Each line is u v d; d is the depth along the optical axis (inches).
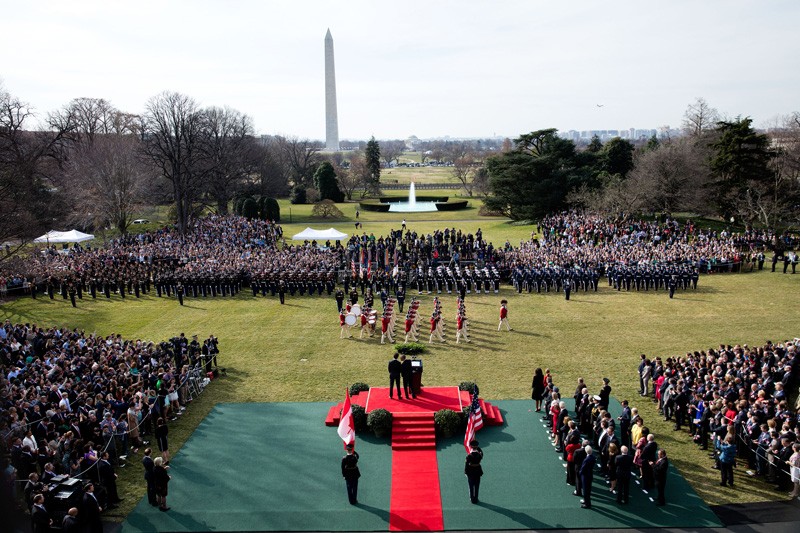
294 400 1085.8
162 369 1059.9
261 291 1915.6
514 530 697.0
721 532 682.8
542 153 3489.2
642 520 711.7
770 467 787.4
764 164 2824.8
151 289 1999.3
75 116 3526.1
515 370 1200.8
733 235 2342.5
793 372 1039.6
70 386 951.6
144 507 757.3
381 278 1857.8
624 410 866.8
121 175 2758.4
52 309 1748.3
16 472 684.1
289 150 5994.1
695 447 892.0
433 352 1316.4
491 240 2839.6
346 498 770.2
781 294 1739.7
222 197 3693.4
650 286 1871.3
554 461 858.1
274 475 832.3
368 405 995.3
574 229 2532.0
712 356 1073.5
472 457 742.5
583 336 1408.7
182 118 2930.6
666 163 2881.4
